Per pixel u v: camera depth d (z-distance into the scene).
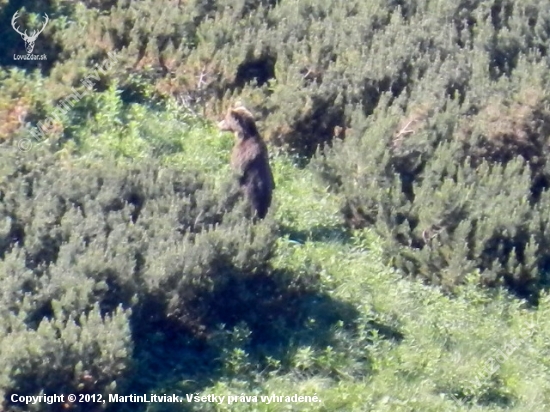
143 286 28.67
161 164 36.06
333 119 41.00
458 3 48.44
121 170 32.91
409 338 31.77
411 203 36.84
